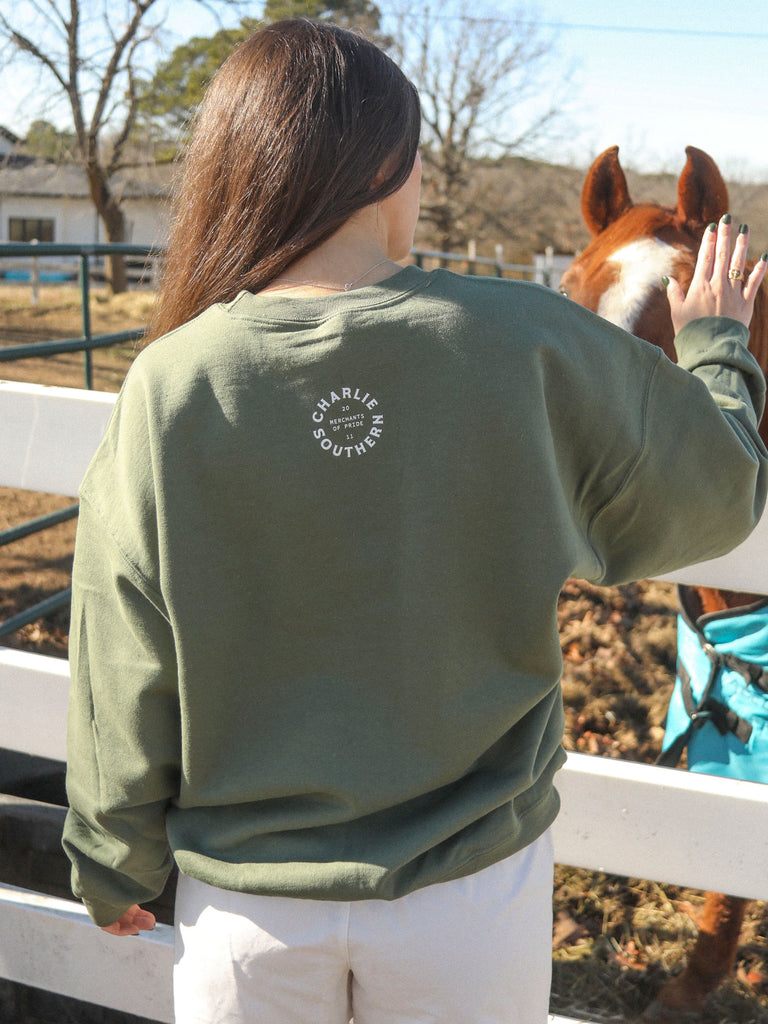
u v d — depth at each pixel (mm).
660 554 922
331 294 813
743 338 1010
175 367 813
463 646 829
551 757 920
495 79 22562
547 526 812
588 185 2410
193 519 799
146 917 1166
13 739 1393
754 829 1174
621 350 860
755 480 916
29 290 19969
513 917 879
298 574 813
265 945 859
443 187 23797
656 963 2031
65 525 5781
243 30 16547
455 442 793
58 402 1298
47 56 17094
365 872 817
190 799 870
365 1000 891
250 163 847
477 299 818
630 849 1229
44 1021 1610
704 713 1787
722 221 1047
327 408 789
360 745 826
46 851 1490
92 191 18906
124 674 853
